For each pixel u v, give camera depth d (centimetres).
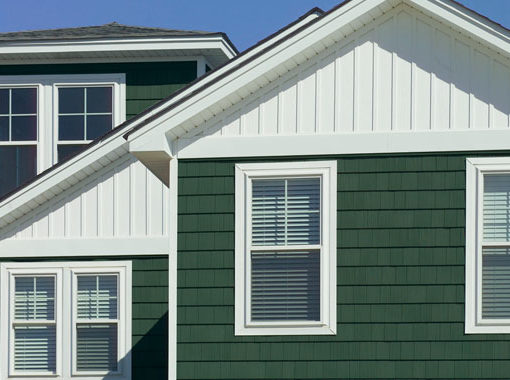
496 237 1543
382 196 1562
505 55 1550
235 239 1583
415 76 1576
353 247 1559
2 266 1908
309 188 1584
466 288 1535
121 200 1905
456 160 1555
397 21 1586
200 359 1569
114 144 1864
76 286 1902
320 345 1553
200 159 1602
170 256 1588
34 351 1902
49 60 2128
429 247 1548
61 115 2119
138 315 1891
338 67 1591
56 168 1872
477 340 1528
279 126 1594
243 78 1577
